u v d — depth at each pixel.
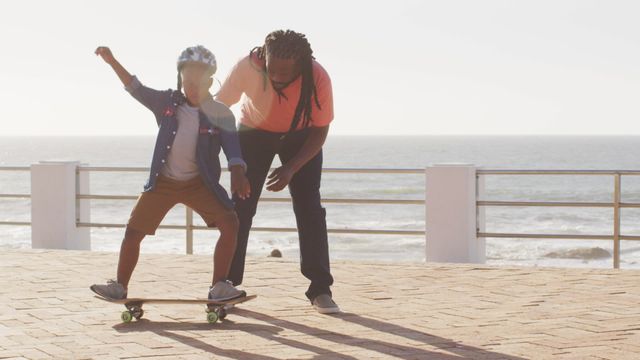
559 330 5.70
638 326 5.84
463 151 176.75
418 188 64.44
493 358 4.93
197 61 5.69
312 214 6.46
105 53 5.68
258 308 6.50
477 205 9.90
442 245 9.77
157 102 5.79
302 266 6.46
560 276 8.10
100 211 44.81
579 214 43.38
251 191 6.46
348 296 7.05
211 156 5.80
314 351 5.08
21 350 5.06
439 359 4.90
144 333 5.56
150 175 5.80
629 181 73.25
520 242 30.33
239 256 6.48
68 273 8.17
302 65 6.04
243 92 6.29
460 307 6.56
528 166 117.88
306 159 6.23
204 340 5.35
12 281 7.69
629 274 8.23
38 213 11.05
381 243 31.58
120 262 5.91
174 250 26.14
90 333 5.55
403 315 6.23
